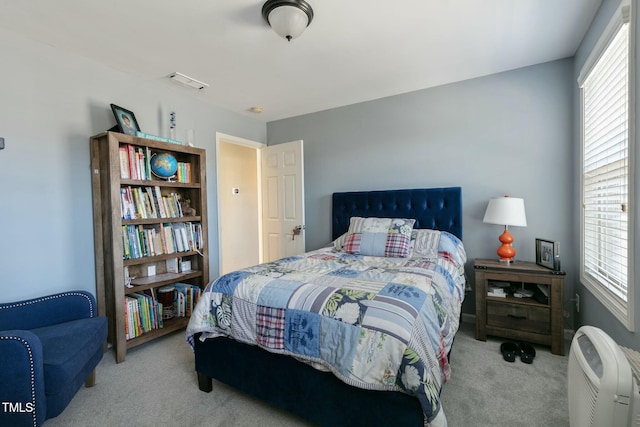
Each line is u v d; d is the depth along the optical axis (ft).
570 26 6.77
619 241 5.59
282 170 12.65
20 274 6.79
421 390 3.73
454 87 9.75
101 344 6.29
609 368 2.85
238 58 8.01
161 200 8.79
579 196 7.69
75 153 7.68
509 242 8.53
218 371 5.80
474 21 6.52
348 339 4.33
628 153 4.83
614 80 5.76
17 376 4.35
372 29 6.74
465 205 9.69
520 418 5.14
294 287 5.40
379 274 6.23
